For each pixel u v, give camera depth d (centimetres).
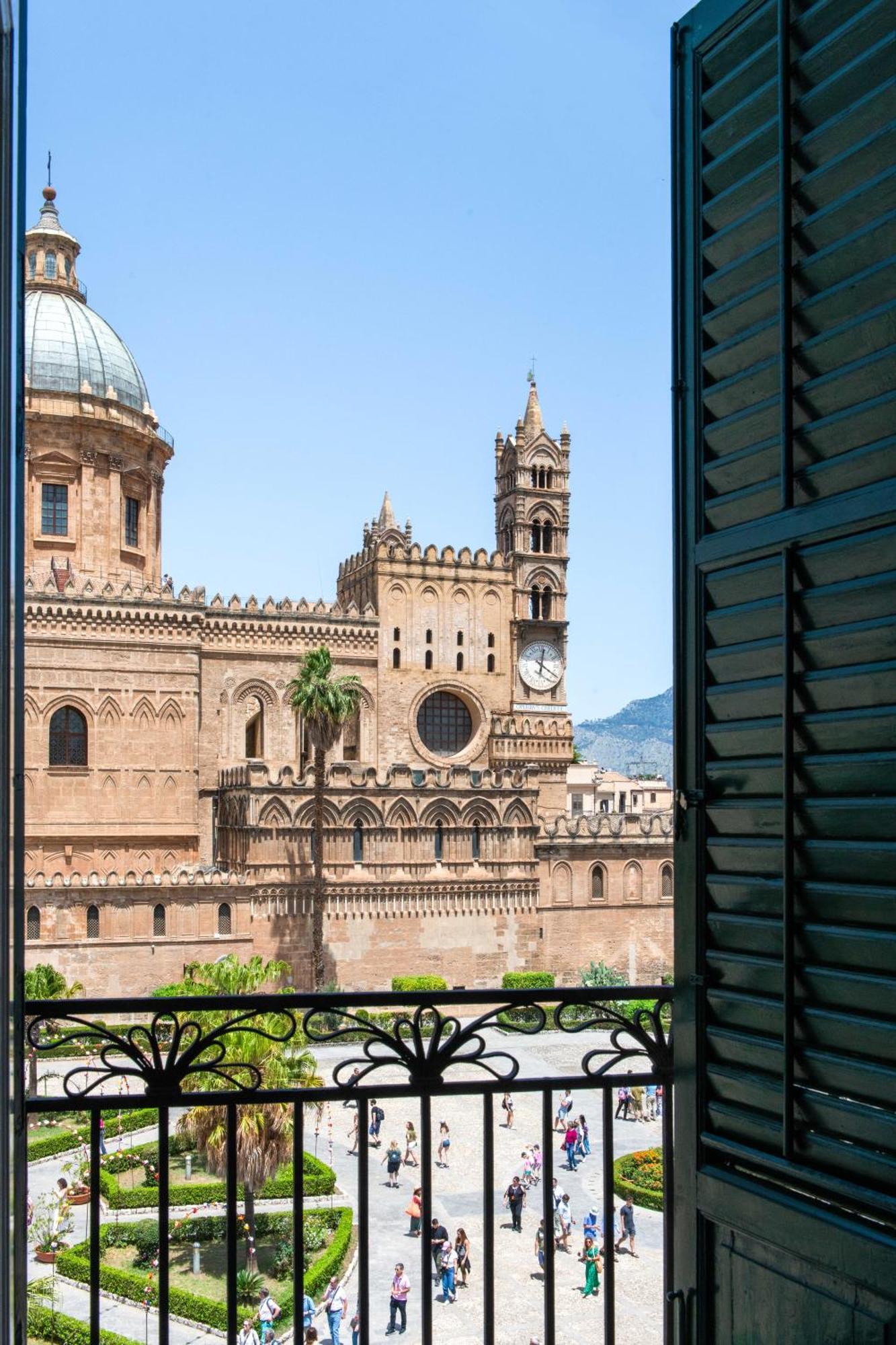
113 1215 3597
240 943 7094
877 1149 534
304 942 7381
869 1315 525
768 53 609
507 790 8031
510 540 9762
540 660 9569
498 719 9312
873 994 537
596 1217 3338
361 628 8938
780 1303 588
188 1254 3344
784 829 583
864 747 551
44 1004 714
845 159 554
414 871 7744
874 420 543
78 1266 3141
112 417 8388
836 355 567
